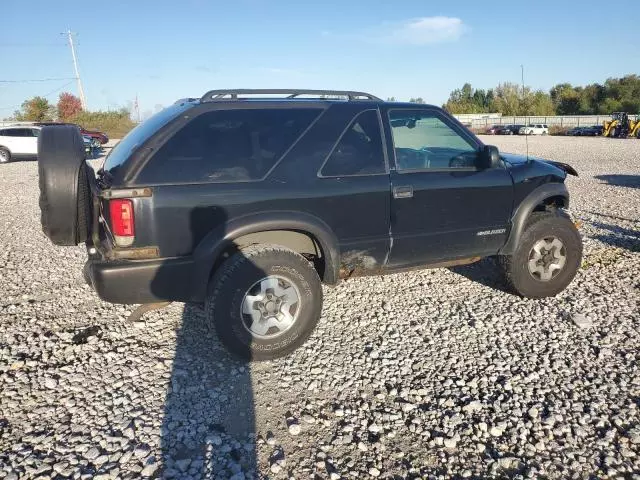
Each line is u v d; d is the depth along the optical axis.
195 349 3.88
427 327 4.25
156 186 3.25
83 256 6.48
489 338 4.04
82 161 3.41
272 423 2.99
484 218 4.33
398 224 3.97
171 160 3.31
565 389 3.33
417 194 3.98
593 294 4.96
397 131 4.04
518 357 3.74
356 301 4.81
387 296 4.93
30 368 3.61
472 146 4.36
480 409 3.12
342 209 3.73
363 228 3.85
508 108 65.31
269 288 3.55
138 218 3.20
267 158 3.55
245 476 2.56
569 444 2.81
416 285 5.21
